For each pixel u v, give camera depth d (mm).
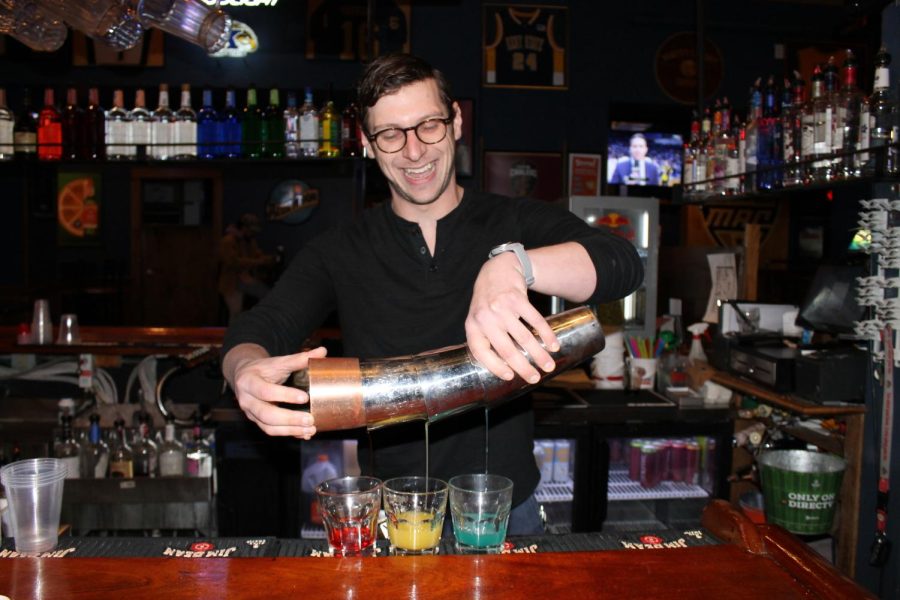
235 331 1277
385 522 1135
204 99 3186
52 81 5965
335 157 2949
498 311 853
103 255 7434
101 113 3141
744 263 2977
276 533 2551
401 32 6008
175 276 7758
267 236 6895
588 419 2596
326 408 857
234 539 1089
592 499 2605
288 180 6867
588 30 6234
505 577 868
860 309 2150
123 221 7418
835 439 2285
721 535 1071
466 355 904
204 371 2855
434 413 886
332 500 952
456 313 1434
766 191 2451
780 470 2217
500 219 1461
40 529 1039
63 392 2865
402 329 1445
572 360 947
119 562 903
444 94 1346
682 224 6383
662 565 907
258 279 6355
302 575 868
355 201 3037
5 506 1248
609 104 6258
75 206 7348
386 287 1451
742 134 2674
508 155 6168
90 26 2119
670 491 2842
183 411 2762
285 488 2555
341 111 3195
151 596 816
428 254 1443
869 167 1996
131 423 2744
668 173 6367
